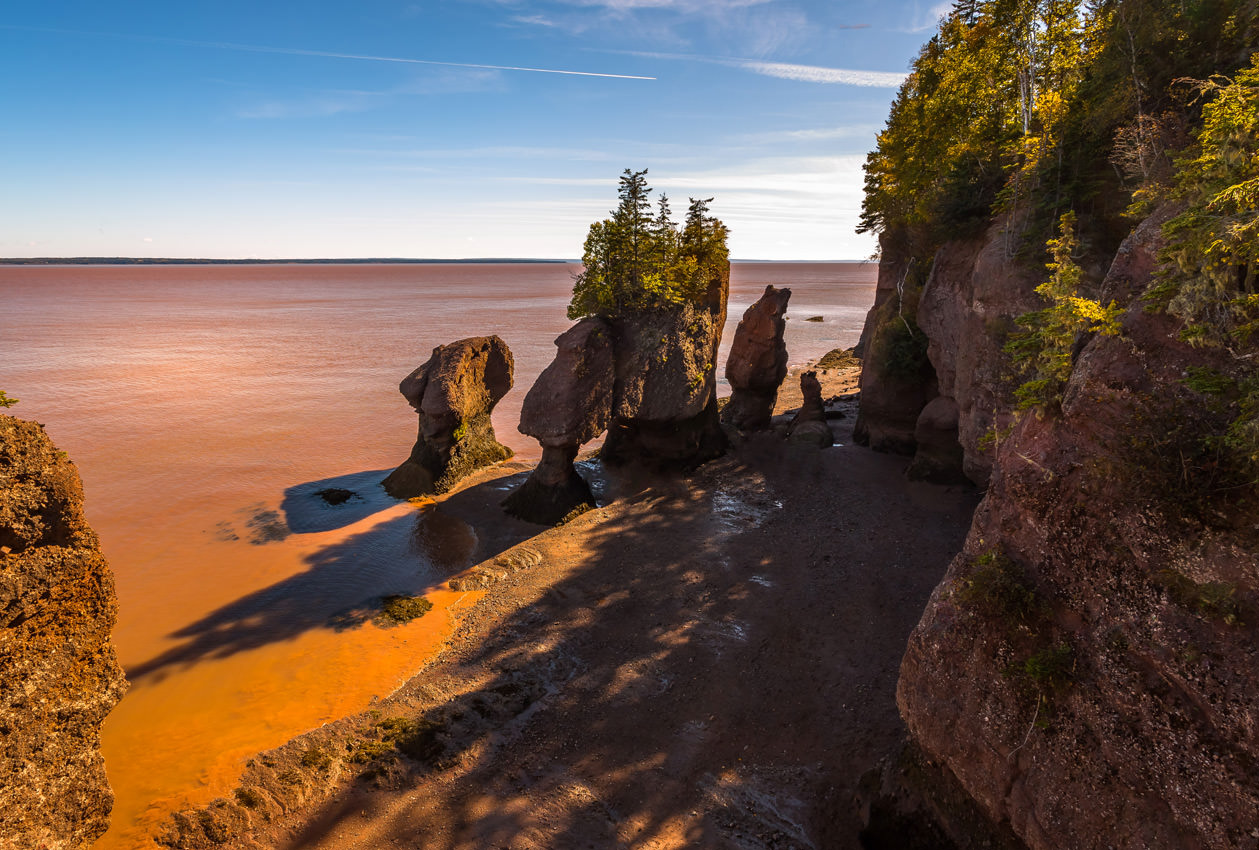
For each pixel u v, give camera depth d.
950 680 12.05
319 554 29.50
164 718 18.95
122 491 36.97
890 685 19.48
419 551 29.81
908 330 39.34
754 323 46.34
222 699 19.83
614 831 14.95
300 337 108.31
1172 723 9.02
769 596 24.97
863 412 43.84
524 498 33.88
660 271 38.31
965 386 27.48
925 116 43.38
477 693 19.86
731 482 37.84
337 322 134.62
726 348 93.06
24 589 10.52
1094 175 24.17
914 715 12.82
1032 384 12.17
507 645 22.42
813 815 15.13
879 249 51.81
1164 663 9.16
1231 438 8.86
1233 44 21.50
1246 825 8.18
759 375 47.16
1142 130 19.31
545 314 154.75
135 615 24.31
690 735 17.98
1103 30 32.88
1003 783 11.15
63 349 92.00
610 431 42.28
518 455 44.28
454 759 17.28
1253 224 8.70
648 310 38.34
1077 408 11.10
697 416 40.84
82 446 45.41
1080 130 24.64
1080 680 10.23
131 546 30.08
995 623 11.45
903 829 13.63
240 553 29.52
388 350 93.75
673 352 38.41
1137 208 14.19
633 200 37.25
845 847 14.23
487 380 41.59
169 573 27.55
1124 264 12.69
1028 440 12.04
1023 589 11.12
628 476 39.22
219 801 15.76
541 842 14.66
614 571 27.42
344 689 20.30
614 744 17.77
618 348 37.06
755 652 21.55
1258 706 8.11
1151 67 23.95
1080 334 12.31
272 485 38.22
